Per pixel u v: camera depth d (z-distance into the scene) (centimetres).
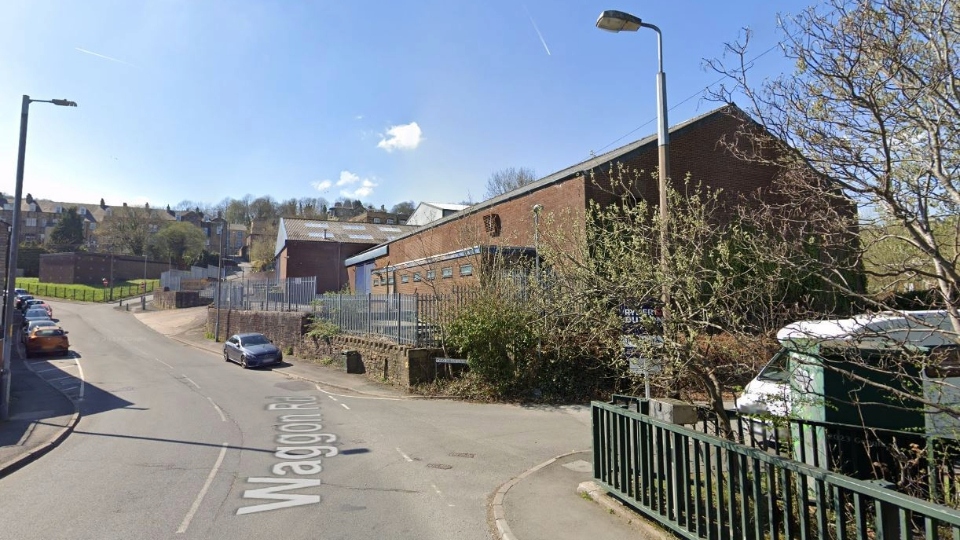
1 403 1294
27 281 7869
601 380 1470
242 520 631
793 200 480
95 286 7762
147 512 662
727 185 2116
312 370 2184
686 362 518
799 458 561
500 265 1636
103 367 2416
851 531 460
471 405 1437
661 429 523
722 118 2134
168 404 1527
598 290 610
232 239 12162
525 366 1513
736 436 588
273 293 3192
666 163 979
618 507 600
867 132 405
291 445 1020
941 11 352
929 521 282
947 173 387
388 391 1667
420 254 3081
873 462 493
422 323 1725
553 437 1076
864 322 450
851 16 388
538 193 2195
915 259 421
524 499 664
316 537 579
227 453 965
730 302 583
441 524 616
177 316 4991
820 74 406
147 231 9106
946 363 499
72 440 1109
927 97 382
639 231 642
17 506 693
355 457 927
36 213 10500
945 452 470
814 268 445
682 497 496
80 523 627
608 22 987
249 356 2331
